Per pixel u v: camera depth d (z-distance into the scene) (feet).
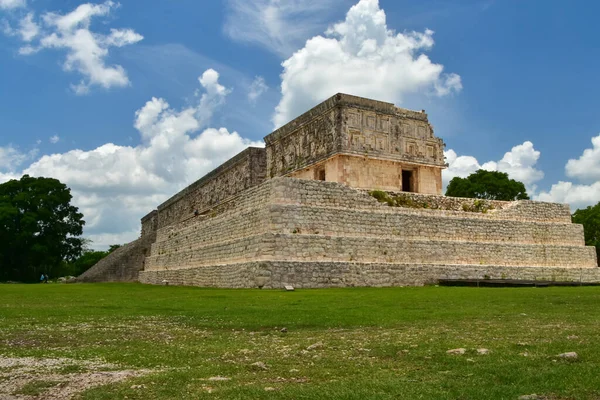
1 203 241.14
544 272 138.82
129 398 26.81
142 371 33.22
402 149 151.84
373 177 146.82
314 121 153.79
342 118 142.92
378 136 148.05
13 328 53.47
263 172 190.80
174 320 59.36
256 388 27.55
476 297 78.43
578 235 152.25
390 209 124.26
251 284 106.22
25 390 28.91
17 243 237.86
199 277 138.00
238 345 42.52
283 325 54.24
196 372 32.01
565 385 26.76
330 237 111.86
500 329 47.37
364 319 57.31
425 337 43.62
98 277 219.41
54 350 41.19
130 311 68.39
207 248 139.64
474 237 132.77
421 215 126.62
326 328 52.08
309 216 112.27
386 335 45.88
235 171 203.62
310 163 152.46
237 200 131.95
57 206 257.14
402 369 32.01
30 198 247.50
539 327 48.11
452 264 125.08
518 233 140.26
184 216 256.73
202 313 64.75
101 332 50.67
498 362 32.30
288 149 166.40
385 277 113.70
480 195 261.85
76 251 265.75
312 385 28.40
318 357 36.24
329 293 88.58
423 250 122.83
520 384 27.27
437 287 105.09
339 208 116.26
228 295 88.63
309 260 108.47
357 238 114.73
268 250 106.01
